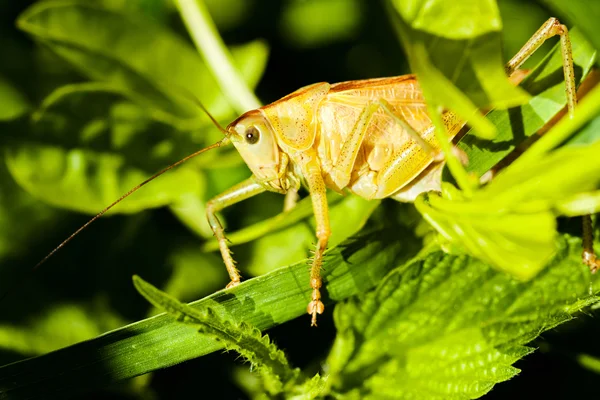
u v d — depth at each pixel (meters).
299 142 0.18
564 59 0.17
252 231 0.18
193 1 0.18
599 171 0.14
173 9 0.19
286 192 0.18
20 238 0.18
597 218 0.16
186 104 0.19
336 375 0.16
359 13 0.19
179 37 0.19
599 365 0.17
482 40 0.16
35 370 0.16
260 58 0.19
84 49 0.18
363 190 0.18
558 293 0.16
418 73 0.15
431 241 0.17
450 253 0.16
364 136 0.18
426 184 0.18
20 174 0.18
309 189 0.18
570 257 0.16
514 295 0.16
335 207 0.18
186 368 0.18
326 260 0.17
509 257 0.14
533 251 0.14
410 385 0.16
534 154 0.15
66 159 0.18
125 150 0.18
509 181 0.15
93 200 0.18
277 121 0.18
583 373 0.17
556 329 0.17
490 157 0.17
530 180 0.15
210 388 0.17
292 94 0.18
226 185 0.19
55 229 0.18
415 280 0.16
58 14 0.18
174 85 0.18
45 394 0.16
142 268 0.18
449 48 0.16
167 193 0.18
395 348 0.16
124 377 0.16
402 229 0.17
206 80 0.19
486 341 0.16
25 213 0.18
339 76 0.19
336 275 0.17
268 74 0.19
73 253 0.18
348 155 0.18
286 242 0.18
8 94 0.18
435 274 0.16
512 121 0.17
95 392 0.17
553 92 0.17
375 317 0.16
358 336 0.16
